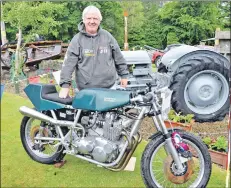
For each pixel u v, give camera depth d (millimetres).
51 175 3014
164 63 4734
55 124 2910
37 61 6191
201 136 3891
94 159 2723
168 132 2584
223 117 4480
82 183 2877
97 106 2650
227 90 4434
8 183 2869
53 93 3074
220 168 3139
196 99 4406
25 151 3461
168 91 2600
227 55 4605
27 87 3123
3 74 5949
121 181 2906
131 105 2605
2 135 3871
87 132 2793
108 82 3150
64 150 2951
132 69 4660
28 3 5449
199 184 2650
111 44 3145
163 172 2781
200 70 4309
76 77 3150
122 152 2615
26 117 3275
